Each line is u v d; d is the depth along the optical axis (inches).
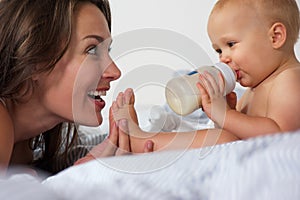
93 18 45.4
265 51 49.8
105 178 23.9
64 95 44.3
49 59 43.1
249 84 50.8
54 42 43.2
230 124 45.8
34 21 43.5
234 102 49.6
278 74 49.3
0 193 14.8
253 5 50.6
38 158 53.9
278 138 22.3
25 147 51.2
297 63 50.7
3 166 38.0
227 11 51.3
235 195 18.8
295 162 19.0
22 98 44.3
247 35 50.1
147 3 95.2
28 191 15.0
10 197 14.6
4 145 39.4
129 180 20.9
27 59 42.9
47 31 43.3
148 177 22.1
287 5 51.3
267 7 50.4
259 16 50.3
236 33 50.4
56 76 43.8
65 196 17.0
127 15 96.2
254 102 50.4
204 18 93.6
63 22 43.6
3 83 43.8
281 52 50.0
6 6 44.9
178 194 20.0
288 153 19.7
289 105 46.3
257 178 18.8
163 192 19.9
